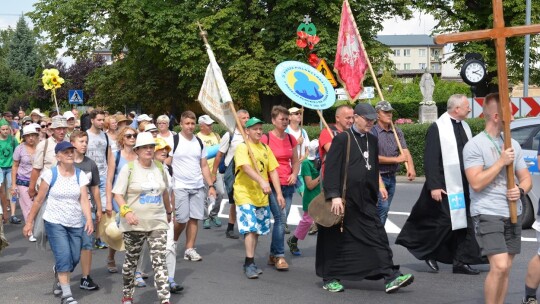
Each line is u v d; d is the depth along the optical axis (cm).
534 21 3064
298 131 1029
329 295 699
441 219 758
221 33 3120
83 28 3281
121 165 776
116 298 716
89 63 5975
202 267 851
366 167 690
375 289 719
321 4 3089
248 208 778
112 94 4050
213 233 1101
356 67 1013
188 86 3388
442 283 739
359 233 689
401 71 12169
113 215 774
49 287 774
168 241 724
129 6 3153
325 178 686
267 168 788
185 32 3200
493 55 3219
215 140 1112
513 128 1061
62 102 6162
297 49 3067
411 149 1822
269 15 3241
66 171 686
